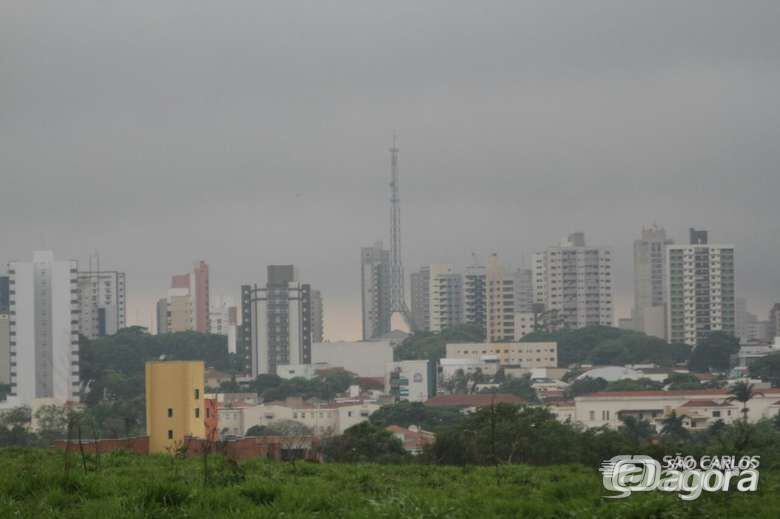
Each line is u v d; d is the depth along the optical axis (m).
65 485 50.41
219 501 48.22
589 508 49.41
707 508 49.97
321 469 63.72
